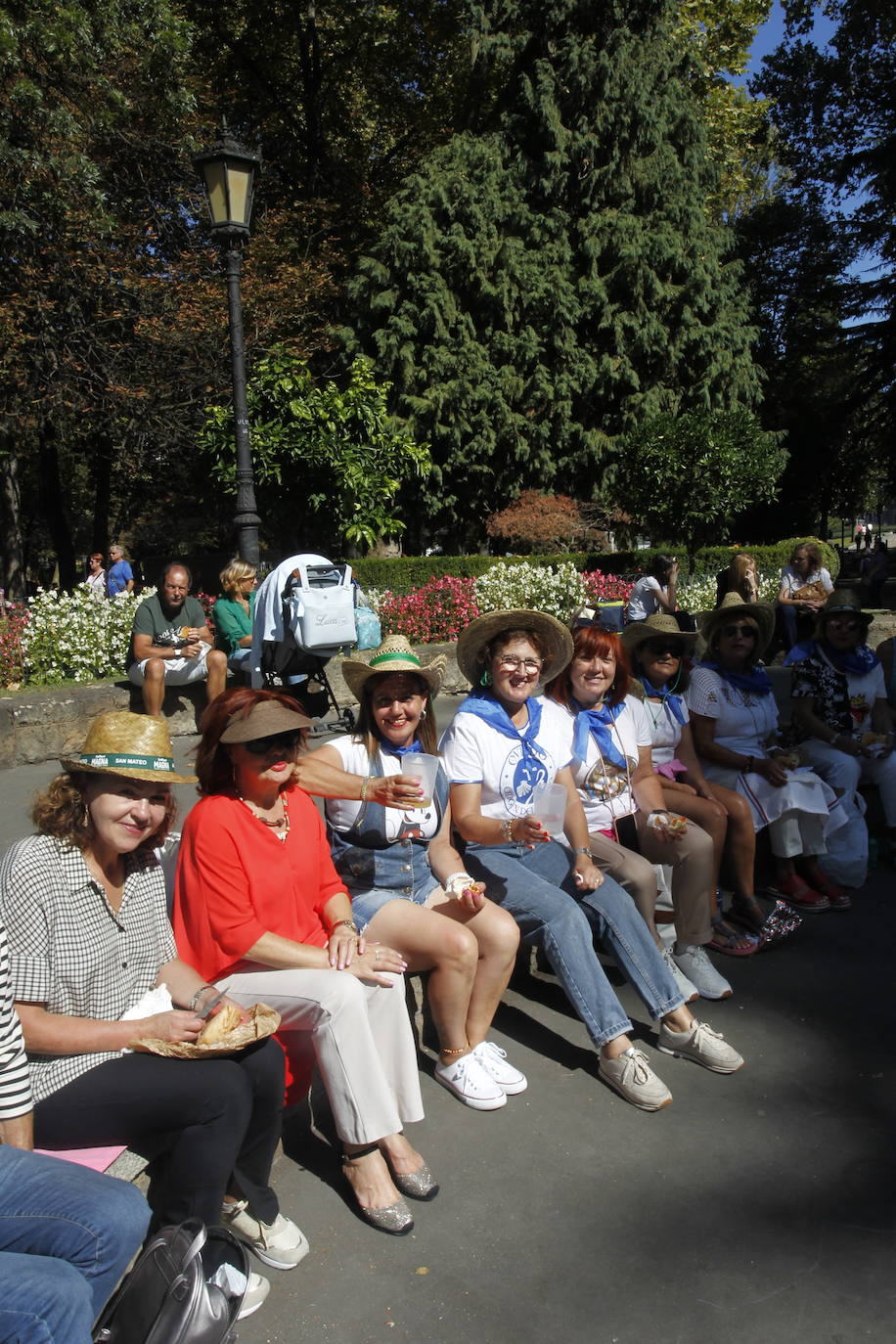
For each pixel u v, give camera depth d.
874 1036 3.74
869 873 5.45
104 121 16.47
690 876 4.01
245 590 8.51
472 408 23.16
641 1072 3.33
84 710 8.32
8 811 6.42
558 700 4.18
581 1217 2.76
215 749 2.92
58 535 24.81
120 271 17.78
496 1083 3.38
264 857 2.91
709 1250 2.62
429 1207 2.80
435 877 3.55
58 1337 1.85
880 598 23.56
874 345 32.38
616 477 22.78
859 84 30.95
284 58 25.45
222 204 7.94
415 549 25.58
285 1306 2.44
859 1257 2.59
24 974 2.34
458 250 22.95
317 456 12.92
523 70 24.17
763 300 33.44
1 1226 2.05
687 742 4.76
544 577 13.09
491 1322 2.38
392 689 3.40
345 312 25.61
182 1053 2.38
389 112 26.70
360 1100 2.70
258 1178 2.56
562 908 3.47
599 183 23.66
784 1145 3.08
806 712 5.46
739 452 17.47
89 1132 2.37
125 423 19.05
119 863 2.59
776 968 4.34
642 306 23.44
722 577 9.95
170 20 16.86
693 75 24.88
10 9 15.46
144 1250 2.12
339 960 2.88
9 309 16.38
